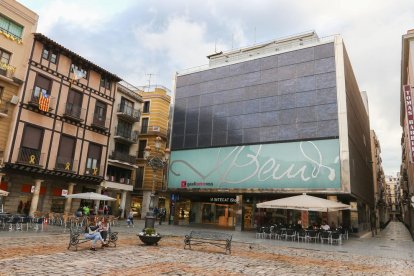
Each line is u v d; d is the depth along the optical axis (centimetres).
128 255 1143
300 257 1342
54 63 2775
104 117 3253
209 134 3325
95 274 812
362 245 1978
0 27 2406
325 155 2619
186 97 3625
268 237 2225
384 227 5944
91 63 3062
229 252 1340
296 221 2844
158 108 4309
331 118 2672
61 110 2809
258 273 936
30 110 2544
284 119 2902
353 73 3444
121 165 3616
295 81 2938
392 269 1120
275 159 2848
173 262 1047
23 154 2462
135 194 4106
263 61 3189
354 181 2775
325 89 2762
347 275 978
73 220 2039
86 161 3022
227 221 3325
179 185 3362
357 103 3622
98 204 3111
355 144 3122
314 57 2895
